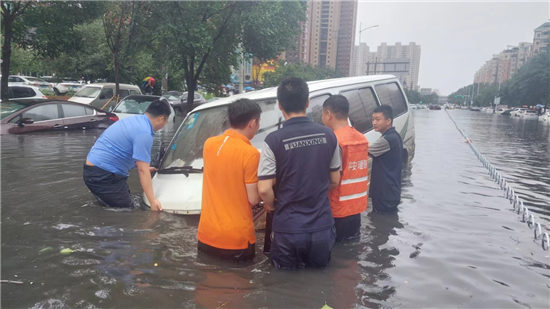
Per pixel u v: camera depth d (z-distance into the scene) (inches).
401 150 198.8
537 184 293.3
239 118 127.3
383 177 195.6
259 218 162.2
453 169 344.5
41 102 458.0
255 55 762.8
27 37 665.0
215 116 192.2
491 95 4495.6
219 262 132.0
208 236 131.9
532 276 130.3
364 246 152.9
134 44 716.0
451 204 222.4
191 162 181.9
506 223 188.9
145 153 173.0
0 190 208.4
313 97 197.0
